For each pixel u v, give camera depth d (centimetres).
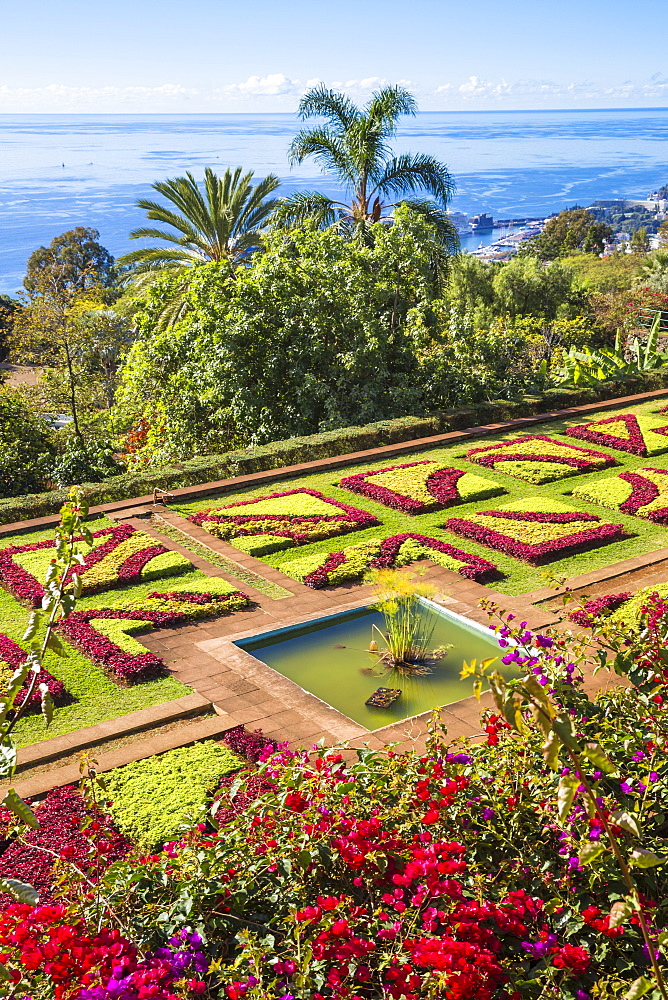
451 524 1254
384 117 2323
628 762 454
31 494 1505
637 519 1286
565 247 6316
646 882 396
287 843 415
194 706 816
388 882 410
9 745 271
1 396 1752
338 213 2433
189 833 468
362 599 1051
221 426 1875
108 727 779
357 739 750
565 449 1598
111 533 1263
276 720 788
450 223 2464
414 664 902
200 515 1312
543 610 999
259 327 1792
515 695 258
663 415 1830
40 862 581
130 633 968
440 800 434
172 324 2053
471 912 367
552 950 361
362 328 1819
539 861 418
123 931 377
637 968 372
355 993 374
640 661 506
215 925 387
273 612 1020
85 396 2267
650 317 3102
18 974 352
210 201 2725
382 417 1803
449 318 1909
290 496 1384
